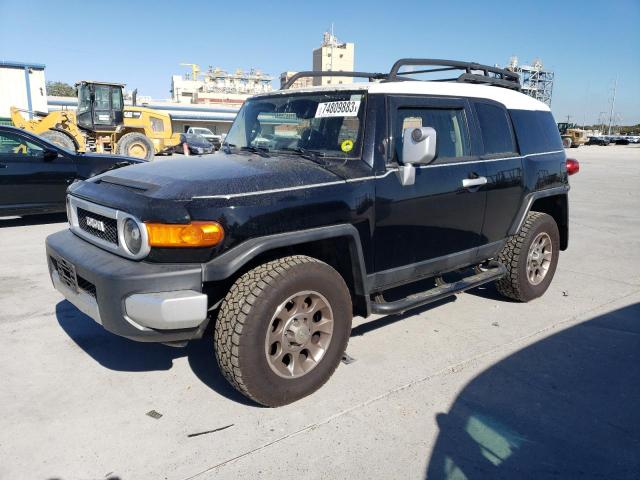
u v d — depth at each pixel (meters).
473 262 4.36
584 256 6.88
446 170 3.81
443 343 4.00
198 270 2.76
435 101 3.84
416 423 2.94
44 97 34.06
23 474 2.49
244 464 2.58
